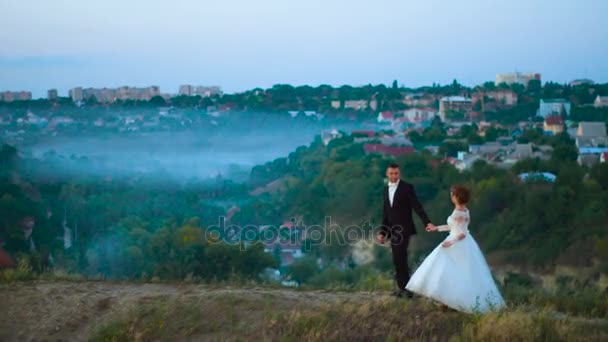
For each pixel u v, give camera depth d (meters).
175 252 32.31
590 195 45.84
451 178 62.88
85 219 58.53
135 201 67.25
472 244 5.48
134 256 35.28
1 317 5.64
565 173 52.06
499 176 61.00
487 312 5.16
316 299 5.90
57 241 52.25
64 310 5.73
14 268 7.65
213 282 7.12
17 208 56.56
